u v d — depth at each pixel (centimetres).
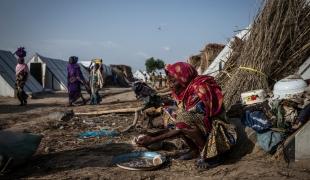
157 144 307
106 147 326
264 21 369
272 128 279
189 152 280
